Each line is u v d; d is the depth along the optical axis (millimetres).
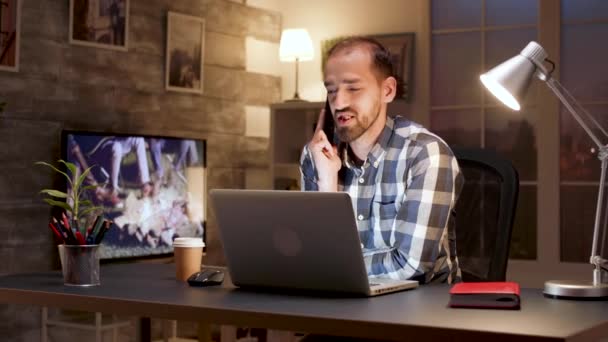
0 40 4320
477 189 3721
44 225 4484
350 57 2242
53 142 4555
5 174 4332
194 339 5250
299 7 6203
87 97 4750
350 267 1829
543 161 5320
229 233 1984
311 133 6012
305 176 2562
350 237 1799
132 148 4871
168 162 5121
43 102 4512
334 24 6062
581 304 1752
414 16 5742
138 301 1812
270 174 5746
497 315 1587
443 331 1451
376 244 2299
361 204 2332
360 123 2246
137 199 4887
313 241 1854
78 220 2219
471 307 1681
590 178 5211
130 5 5012
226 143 5727
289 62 6219
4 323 4328
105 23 4844
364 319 1537
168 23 5242
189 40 5406
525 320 1527
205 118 5559
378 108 2275
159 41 5215
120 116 4949
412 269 2080
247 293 1931
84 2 4723
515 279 5355
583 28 5262
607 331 1531
